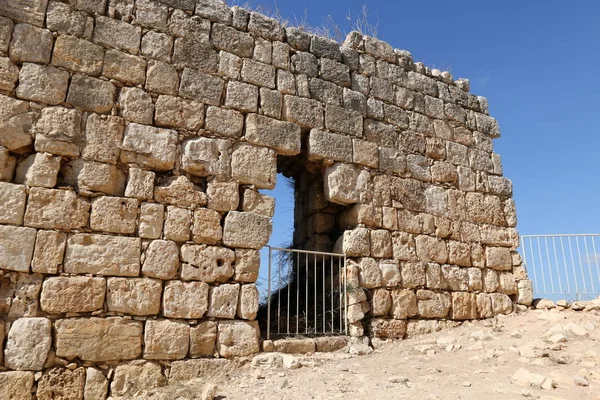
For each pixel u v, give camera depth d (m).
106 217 6.11
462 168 9.72
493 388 5.06
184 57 7.19
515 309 9.51
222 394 5.49
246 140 7.34
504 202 10.09
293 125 7.81
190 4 7.48
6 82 5.96
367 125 8.73
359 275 7.96
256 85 7.69
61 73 6.29
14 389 5.21
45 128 6.03
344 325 7.79
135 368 5.83
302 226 9.55
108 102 6.50
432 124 9.62
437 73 10.13
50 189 5.89
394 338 7.96
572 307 9.30
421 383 5.50
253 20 7.99
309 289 8.84
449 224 9.15
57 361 5.50
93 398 5.54
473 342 7.49
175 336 6.14
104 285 5.90
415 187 8.96
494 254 9.55
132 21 6.97
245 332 6.59
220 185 6.96
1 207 5.59
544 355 6.17
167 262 6.32
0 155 5.75
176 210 6.56
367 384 5.50
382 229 8.38
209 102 7.21
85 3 6.68
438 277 8.70
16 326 5.38
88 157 6.21
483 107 10.59
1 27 6.11
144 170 6.51
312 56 8.45
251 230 6.99
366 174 8.41
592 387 5.02
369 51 9.29
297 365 6.41
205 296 6.46
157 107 6.80
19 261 5.54
